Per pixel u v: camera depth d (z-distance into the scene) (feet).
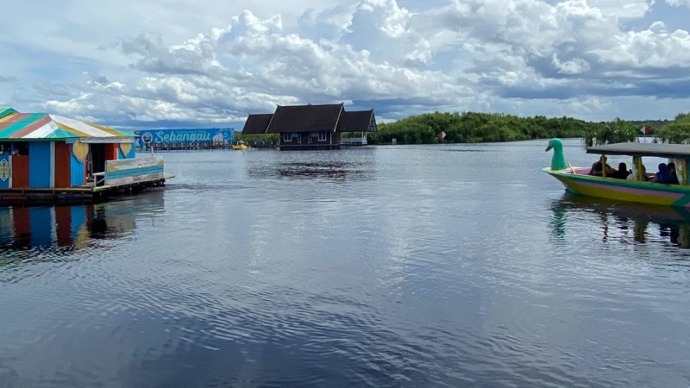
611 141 216.74
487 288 35.68
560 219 60.75
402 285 36.40
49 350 26.81
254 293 34.81
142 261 42.96
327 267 40.98
